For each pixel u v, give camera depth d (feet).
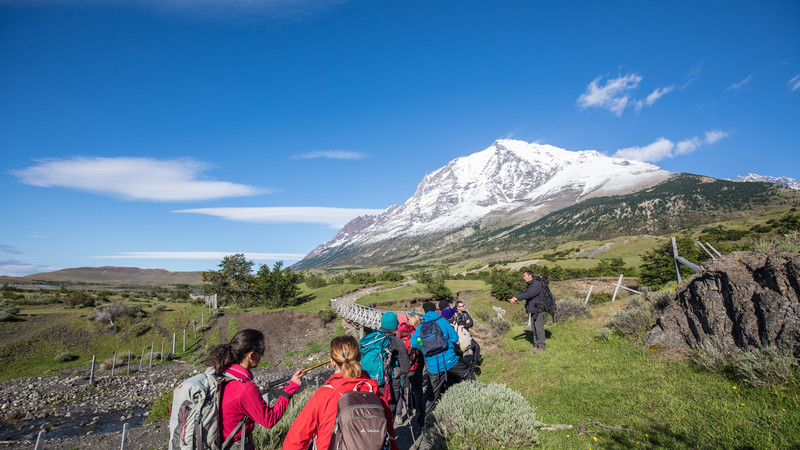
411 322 22.35
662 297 28.89
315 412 9.21
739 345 19.57
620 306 41.32
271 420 9.71
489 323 49.39
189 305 156.56
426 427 19.52
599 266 191.93
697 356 21.33
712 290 21.77
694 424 14.92
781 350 16.98
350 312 116.57
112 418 60.39
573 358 27.68
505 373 27.94
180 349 110.32
